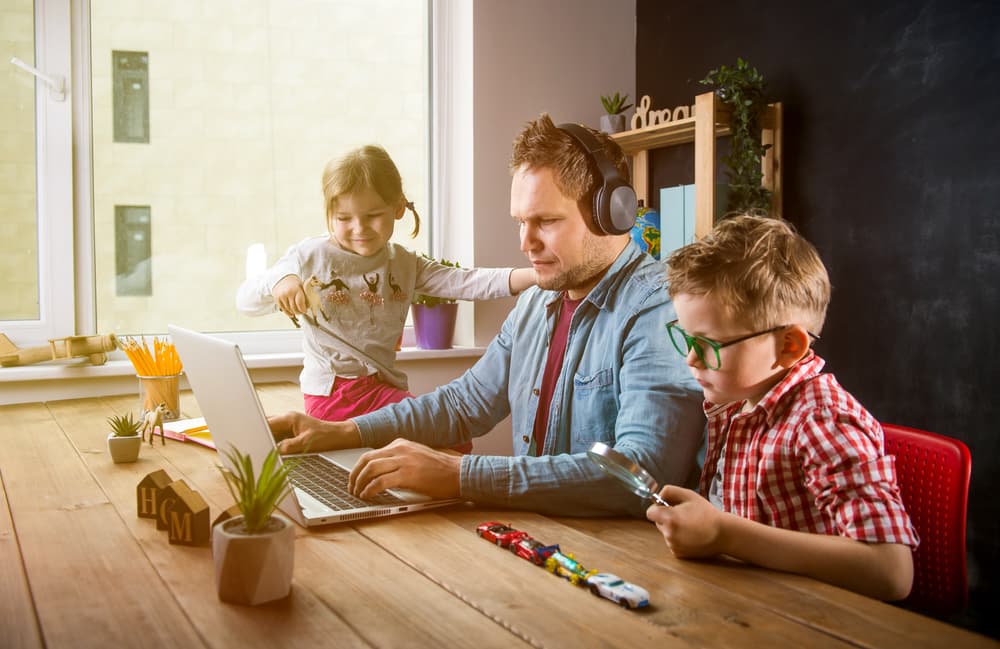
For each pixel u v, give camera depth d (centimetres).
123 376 214
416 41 266
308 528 95
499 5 259
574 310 133
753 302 91
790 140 231
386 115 264
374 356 206
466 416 143
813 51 223
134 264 236
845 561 81
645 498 102
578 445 126
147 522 98
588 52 276
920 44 196
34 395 205
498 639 66
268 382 229
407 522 98
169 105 238
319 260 204
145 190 236
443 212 268
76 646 65
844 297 217
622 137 262
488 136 261
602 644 65
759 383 95
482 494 103
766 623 69
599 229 124
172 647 65
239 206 247
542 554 83
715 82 227
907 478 111
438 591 76
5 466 127
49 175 223
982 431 186
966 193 187
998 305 181
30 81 221
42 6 220
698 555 85
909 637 66
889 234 205
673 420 108
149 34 234
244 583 73
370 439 133
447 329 255
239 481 78
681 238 242
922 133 196
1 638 67
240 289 212
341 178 198
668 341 113
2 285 221
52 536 93
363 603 73
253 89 247
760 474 95
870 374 211
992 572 186
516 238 267
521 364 141
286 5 249
